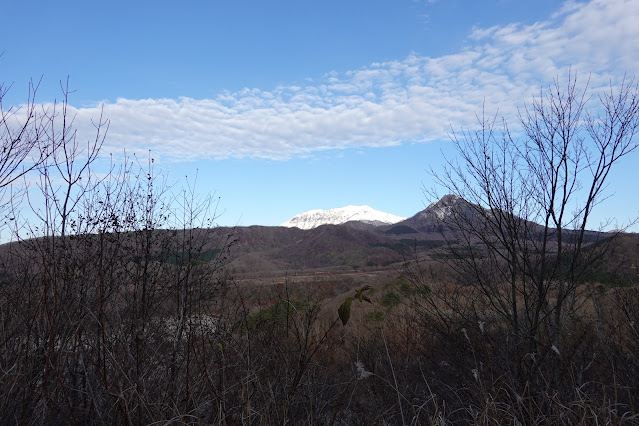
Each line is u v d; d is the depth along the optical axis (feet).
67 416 8.28
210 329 11.11
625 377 12.23
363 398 13.30
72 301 9.61
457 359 15.29
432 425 10.62
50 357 8.29
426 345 18.07
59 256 10.01
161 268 13.16
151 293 12.42
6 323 9.00
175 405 8.35
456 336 15.74
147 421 8.73
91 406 8.34
